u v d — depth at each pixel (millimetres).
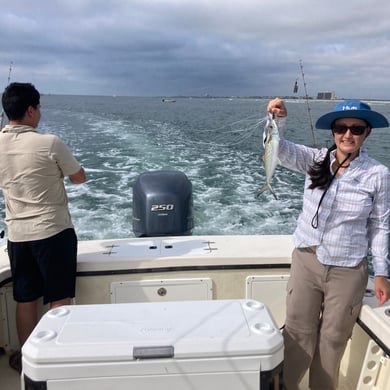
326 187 1962
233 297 2500
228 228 5855
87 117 25250
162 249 2578
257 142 13820
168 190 3266
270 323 1585
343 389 2303
